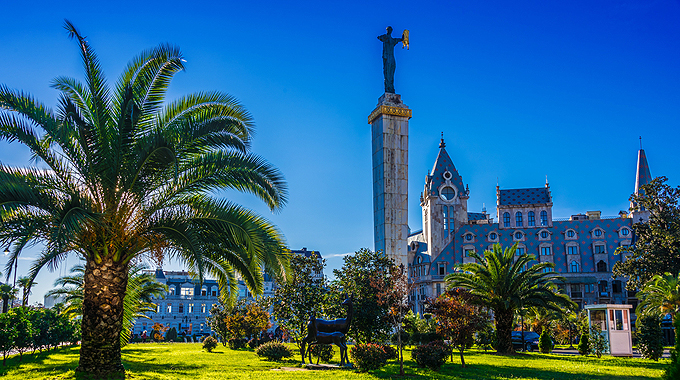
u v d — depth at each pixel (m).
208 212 20.31
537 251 118.06
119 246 19.77
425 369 26.73
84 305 19.72
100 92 19.81
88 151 19.50
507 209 122.06
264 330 53.34
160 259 20.94
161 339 72.50
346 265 37.28
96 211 19.36
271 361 29.45
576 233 117.75
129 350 39.53
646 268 56.94
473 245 119.12
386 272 35.94
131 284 32.59
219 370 23.94
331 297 37.19
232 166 20.45
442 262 117.94
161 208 20.72
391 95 52.06
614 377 23.48
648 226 60.25
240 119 21.91
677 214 56.44
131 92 19.81
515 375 24.48
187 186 20.88
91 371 19.14
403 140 50.84
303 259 38.25
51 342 33.69
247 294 65.75
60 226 15.75
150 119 21.20
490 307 43.31
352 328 35.09
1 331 25.45
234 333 48.34
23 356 31.38
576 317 70.06
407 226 49.41
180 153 20.84
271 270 20.77
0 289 45.38
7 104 18.30
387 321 33.56
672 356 11.86
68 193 19.16
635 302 108.88
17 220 18.06
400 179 50.03
